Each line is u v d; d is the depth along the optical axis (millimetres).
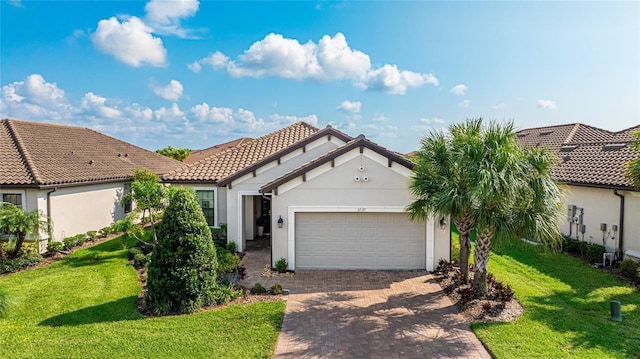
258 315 10938
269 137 24016
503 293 12148
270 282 14219
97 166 24453
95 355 8625
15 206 17000
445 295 12852
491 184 10102
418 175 12852
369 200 15539
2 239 18094
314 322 10688
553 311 11227
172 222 11297
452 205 11336
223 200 20797
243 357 8672
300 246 15984
